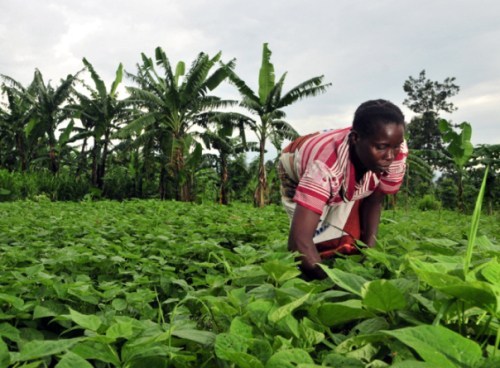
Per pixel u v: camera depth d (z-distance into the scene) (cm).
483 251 172
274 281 158
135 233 522
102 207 1084
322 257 284
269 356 98
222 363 102
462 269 106
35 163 2820
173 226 574
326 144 258
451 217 932
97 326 116
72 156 3162
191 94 1855
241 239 460
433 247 200
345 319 114
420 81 4581
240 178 2486
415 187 2991
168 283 257
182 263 322
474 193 1939
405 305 108
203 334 110
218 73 1838
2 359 97
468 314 102
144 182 2455
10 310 186
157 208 1012
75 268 299
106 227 540
